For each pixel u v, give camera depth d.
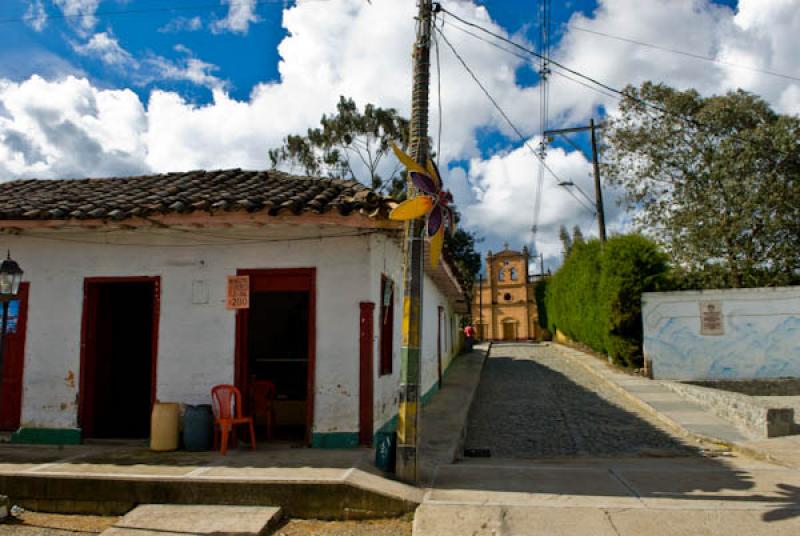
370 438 7.64
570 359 25.70
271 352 10.41
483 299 57.53
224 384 7.96
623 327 17.84
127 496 6.14
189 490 6.07
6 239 8.68
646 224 23.52
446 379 18.30
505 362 26.52
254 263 8.09
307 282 8.00
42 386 8.37
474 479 6.66
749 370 15.91
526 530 5.17
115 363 9.31
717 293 16.33
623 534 5.06
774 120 21.44
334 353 7.76
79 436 8.18
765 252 21.86
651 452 9.14
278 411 9.22
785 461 7.61
